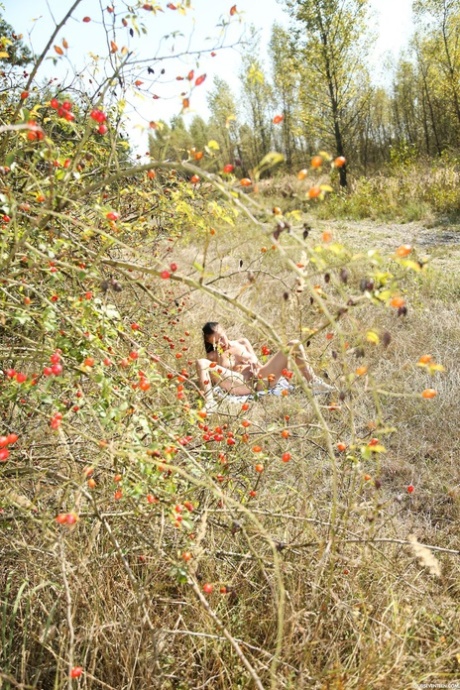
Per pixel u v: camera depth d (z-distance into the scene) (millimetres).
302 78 18047
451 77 19188
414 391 4141
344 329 5121
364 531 2455
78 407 1928
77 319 2066
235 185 1757
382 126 34781
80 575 1973
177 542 2051
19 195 2117
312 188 1537
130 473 1876
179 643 1950
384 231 11953
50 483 2258
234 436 2592
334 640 2027
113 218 1806
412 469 3369
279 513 2316
